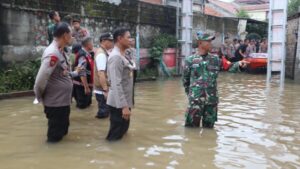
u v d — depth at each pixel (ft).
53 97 17.79
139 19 51.60
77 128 21.20
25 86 32.76
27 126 21.48
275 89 38.96
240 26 77.61
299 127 22.11
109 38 22.39
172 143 18.54
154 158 16.28
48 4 38.37
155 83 44.01
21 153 16.79
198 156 16.62
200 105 21.31
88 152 16.97
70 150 17.24
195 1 75.66
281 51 43.57
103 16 45.96
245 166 15.46
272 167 15.37
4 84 31.60
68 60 18.26
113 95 18.35
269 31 44.11
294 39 50.52
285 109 27.58
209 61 21.15
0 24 33.78
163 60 53.62
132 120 23.43
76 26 30.25
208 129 21.36
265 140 19.29
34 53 37.32
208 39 20.94
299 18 47.50
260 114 25.67
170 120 23.52
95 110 26.23
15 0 34.94
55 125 18.20
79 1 42.29
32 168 14.99
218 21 70.69
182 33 55.47
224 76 53.26
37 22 37.37
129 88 18.85
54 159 16.05
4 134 19.80
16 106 27.14
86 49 25.86
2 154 16.63
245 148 17.90
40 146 17.80
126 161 15.85
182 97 32.73
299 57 47.52
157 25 55.36
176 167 15.21
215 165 15.52
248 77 52.01
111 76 18.04
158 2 69.87
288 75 53.16
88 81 26.32
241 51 62.49
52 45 17.48
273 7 43.65
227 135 20.16
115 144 18.22
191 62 21.31
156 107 27.73
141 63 51.96
